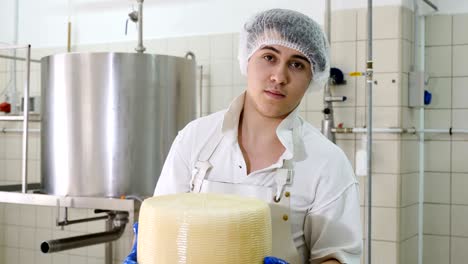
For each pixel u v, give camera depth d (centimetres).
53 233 365
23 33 375
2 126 380
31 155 369
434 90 291
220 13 319
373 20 279
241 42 133
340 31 288
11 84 375
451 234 288
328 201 117
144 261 94
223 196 106
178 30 330
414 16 285
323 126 281
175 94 261
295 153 120
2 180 382
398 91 274
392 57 275
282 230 117
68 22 357
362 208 283
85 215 351
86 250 353
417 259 296
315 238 118
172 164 131
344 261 110
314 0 297
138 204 233
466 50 283
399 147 273
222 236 90
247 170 123
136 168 250
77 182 251
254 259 94
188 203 98
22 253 378
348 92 286
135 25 339
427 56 292
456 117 287
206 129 131
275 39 121
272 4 306
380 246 277
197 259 90
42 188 269
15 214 379
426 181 295
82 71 248
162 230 92
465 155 284
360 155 274
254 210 94
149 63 251
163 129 257
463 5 283
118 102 246
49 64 259
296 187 118
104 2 348
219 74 320
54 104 256
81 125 249
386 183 275
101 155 248
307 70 118
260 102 116
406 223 280
